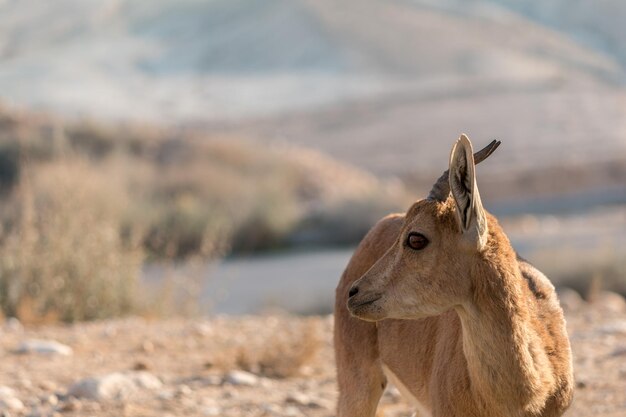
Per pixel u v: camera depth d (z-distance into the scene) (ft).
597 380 58.44
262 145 256.52
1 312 85.92
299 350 66.85
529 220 195.31
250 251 178.50
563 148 287.89
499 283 36.52
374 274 37.93
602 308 85.30
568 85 460.96
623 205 209.97
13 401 55.67
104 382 58.08
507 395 36.55
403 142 326.85
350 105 440.45
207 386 60.70
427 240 37.11
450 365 38.22
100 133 240.73
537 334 37.06
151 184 202.80
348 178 241.55
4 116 249.34
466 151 35.65
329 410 55.67
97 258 91.91
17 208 140.05
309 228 190.39
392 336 42.75
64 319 89.10
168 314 95.04
